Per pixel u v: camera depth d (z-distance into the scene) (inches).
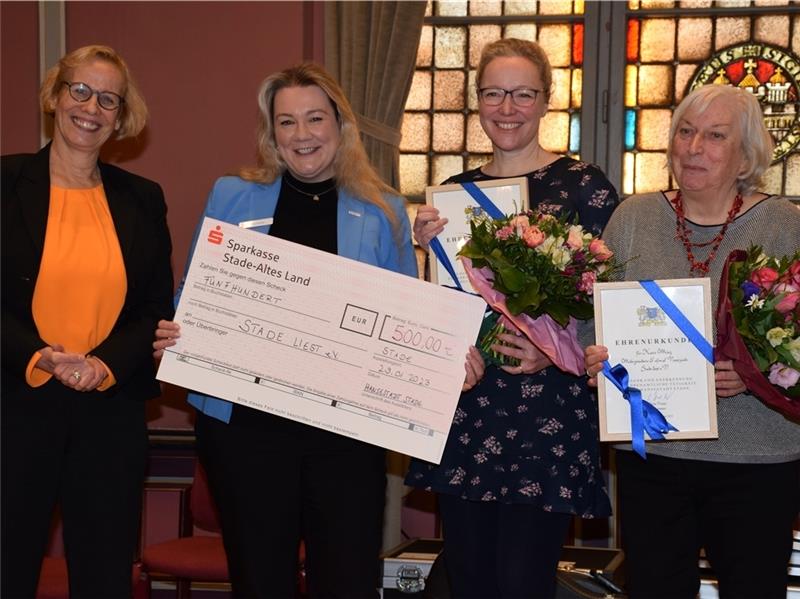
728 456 93.9
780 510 93.9
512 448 101.0
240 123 184.9
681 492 96.0
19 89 187.9
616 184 183.0
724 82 181.2
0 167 103.2
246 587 99.0
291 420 100.7
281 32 183.9
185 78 185.8
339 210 104.0
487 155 189.0
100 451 103.3
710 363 92.7
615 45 182.5
